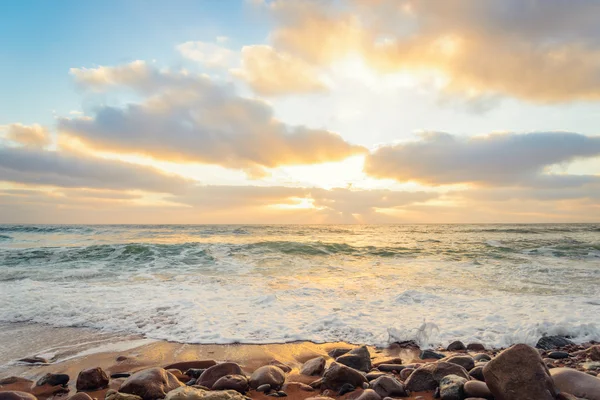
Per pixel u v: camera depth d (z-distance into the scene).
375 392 3.84
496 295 8.96
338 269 13.19
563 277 11.54
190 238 27.67
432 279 11.20
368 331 6.29
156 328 6.34
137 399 3.55
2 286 9.66
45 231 36.12
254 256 16.00
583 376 3.47
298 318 6.94
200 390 3.33
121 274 11.68
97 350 5.37
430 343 5.85
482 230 42.78
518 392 3.15
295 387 4.12
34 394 3.91
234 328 6.34
